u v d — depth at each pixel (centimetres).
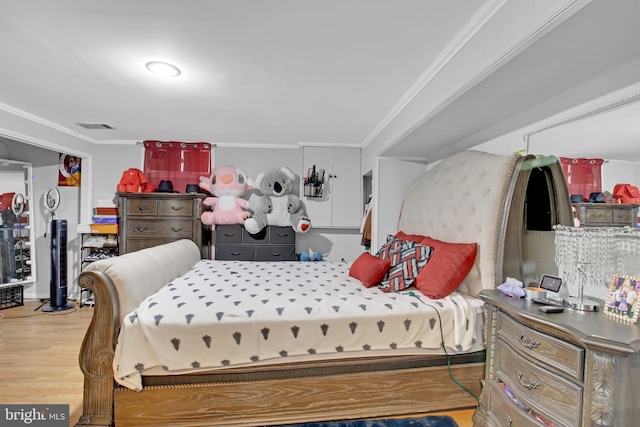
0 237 382
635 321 113
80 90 243
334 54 185
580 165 151
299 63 197
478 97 171
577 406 107
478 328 178
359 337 166
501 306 144
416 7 142
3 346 267
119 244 377
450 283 188
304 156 427
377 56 186
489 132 228
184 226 384
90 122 333
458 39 162
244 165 436
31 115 308
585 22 104
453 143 282
